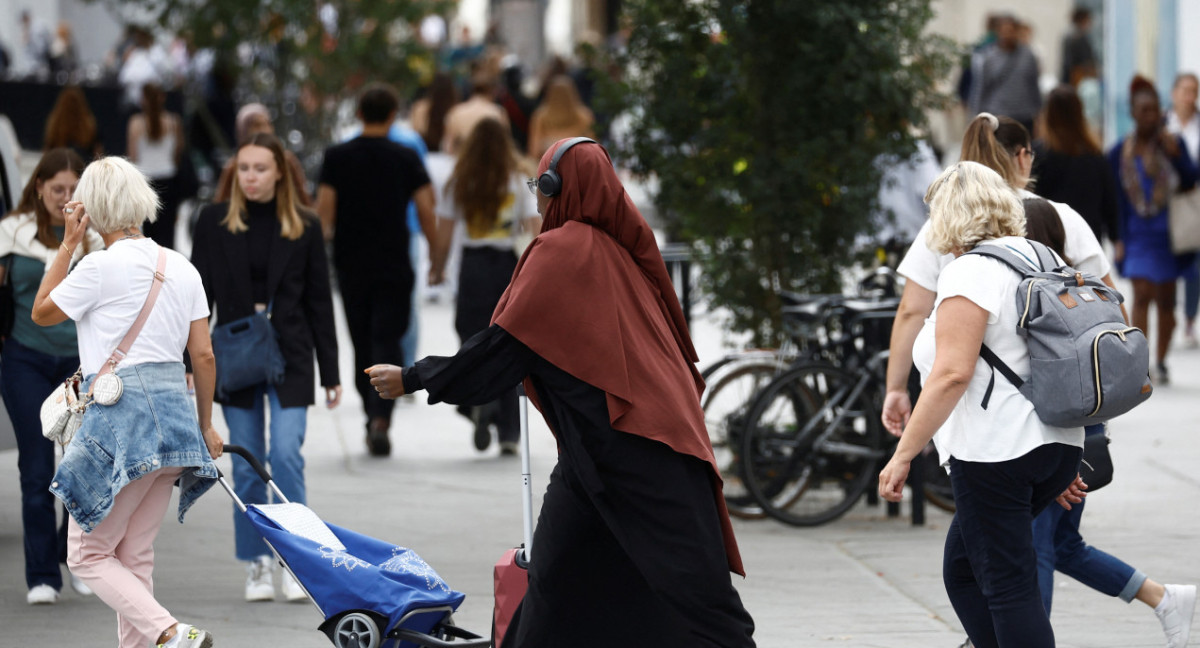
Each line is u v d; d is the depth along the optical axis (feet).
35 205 68.28
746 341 102.06
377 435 102.89
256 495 69.97
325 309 72.02
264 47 179.73
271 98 183.42
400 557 56.24
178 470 55.88
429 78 184.34
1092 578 59.77
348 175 101.19
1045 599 56.75
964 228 51.83
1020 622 49.90
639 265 49.34
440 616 54.60
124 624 55.83
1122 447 103.24
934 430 49.88
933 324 52.80
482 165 100.48
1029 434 49.70
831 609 68.18
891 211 94.84
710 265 96.17
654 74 95.66
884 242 98.22
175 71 261.85
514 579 52.34
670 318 50.14
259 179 70.18
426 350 141.49
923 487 84.89
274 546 54.70
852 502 85.25
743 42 92.32
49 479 69.51
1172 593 59.11
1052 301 49.39
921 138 94.99
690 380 48.98
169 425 54.60
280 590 72.54
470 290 100.99
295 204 72.28
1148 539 79.87
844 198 91.50
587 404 46.93
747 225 94.38
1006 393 50.08
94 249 68.44
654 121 94.73
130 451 53.78
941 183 52.90
